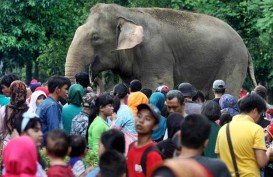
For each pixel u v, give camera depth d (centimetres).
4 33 2602
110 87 2447
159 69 1786
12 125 1001
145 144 786
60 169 755
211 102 968
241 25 2338
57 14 2675
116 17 1766
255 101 891
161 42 1794
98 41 1752
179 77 1834
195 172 448
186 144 660
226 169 663
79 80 1357
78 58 1744
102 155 661
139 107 787
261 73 2508
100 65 1764
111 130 787
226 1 2339
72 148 848
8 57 2850
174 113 855
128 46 1725
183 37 1827
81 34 1755
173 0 2423
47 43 2739
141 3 2575
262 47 2388
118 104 1204
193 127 657
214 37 1864
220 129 909
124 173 661
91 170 837
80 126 1096
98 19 1762
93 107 1101
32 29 2605
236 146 882
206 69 1856
